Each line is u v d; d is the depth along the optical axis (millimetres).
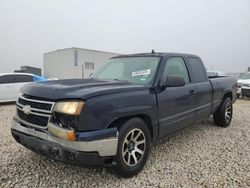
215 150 4430
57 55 32625
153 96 3588
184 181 3242
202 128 6020
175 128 4129
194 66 4922
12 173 3391
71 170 3504
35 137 3045
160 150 4395
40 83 3418
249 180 3281
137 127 3342
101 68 4781
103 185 3119
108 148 2926
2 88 11094
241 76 15602
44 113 2955
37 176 3316
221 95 5746
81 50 30781
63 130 2773
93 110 2846
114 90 3131
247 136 5363
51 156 2984
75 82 3498
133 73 4039
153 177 3344
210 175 3418
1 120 7266
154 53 4309
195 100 4586
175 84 3662
